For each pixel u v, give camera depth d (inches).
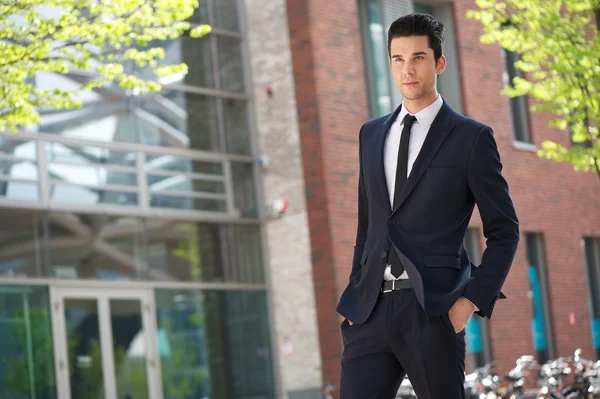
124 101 754.8
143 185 755.4
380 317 161.9
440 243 160.9
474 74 943.7
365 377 164.6
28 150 690.2
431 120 164.6
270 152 825.5
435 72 164.1
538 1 598.9
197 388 762.8
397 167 164.4
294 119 813.9
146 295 743.1
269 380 808.3
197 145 797.2
